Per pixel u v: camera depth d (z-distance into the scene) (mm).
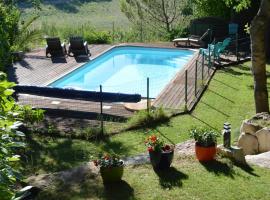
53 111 14719
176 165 9562
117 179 8773
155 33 29266
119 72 22297
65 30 29031
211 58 21047
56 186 8898
